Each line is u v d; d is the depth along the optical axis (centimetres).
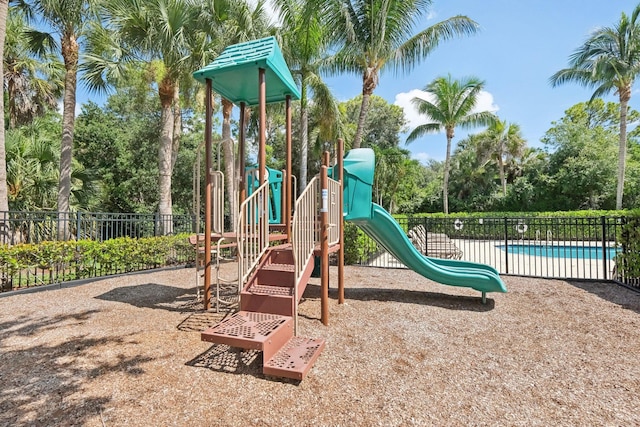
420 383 238
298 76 1190
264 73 396
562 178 1977
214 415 200
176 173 1838
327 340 316
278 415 201
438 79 1791
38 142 976
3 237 573
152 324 362
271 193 539
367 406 210
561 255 1088
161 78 991
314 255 390
